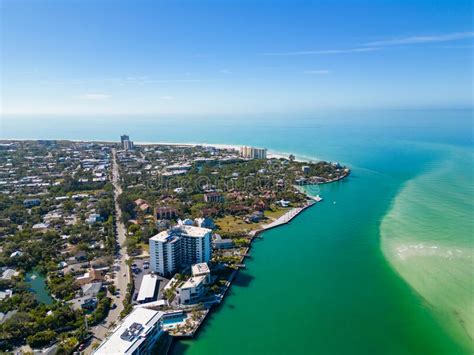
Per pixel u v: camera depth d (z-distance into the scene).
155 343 117.44
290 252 195.38
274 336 124.62
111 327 127.12
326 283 160.50
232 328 129.25
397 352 115.81
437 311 137.50
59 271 172.88
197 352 116.88
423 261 177.25
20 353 113.31
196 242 172.62
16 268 175.88
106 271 172.38
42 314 133.12
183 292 142.12
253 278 165.75
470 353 114.94
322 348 118.00
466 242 197.38
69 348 113.56
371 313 137.00
